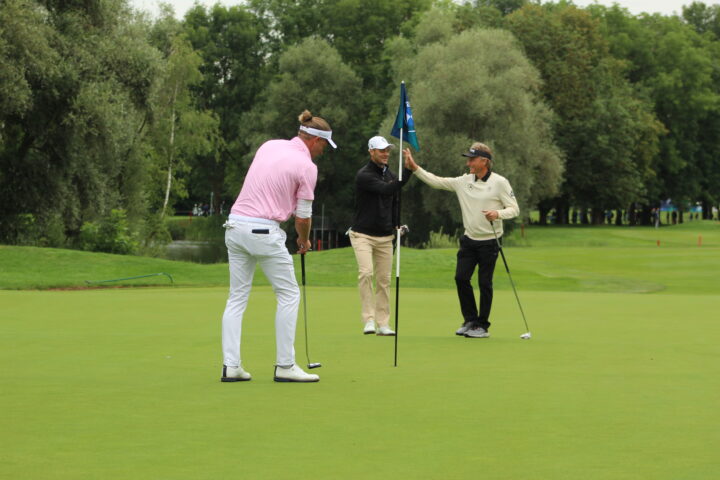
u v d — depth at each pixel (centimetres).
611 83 10081
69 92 4472
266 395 800
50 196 4841
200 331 1348
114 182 5647
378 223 1419
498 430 652
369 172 1408
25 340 1217
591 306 1870
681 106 11088
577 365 1001
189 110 7944
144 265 3328
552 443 609
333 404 756
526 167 7725
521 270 3400
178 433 638
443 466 546
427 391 822
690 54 11225
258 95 10006
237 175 10700
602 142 9494
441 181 1368
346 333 1380
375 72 9600
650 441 616
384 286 1445
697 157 11544
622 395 800
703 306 1866
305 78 9106
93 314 1623
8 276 2884
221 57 10481
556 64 9562
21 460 555
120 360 1027
